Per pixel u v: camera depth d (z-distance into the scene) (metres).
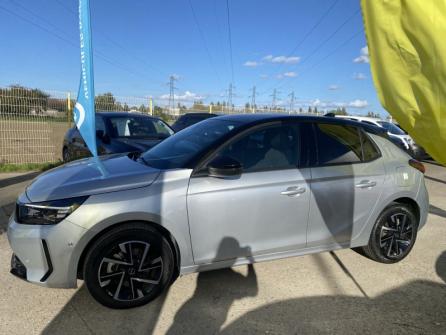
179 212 3.10
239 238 3.36
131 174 3.17
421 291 3.59
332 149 3.81
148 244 3.09
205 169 3.24
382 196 3.96
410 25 1.78
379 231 4.04
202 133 3.78
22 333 2.76
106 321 2.94
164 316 3.03
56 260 2.86
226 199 3.24
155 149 4.00
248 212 3.33
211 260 3.31
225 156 3.22
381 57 1.93
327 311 3.19
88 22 4.36
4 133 9.70
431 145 1.92
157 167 3.36
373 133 4.17
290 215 3.52
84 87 4.42
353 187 3.79
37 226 2.88
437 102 1.77
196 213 3.16
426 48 1.75
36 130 10.16
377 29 1.91
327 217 3.71
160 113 16.31
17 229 2.95
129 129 7.62
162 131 8.04
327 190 3.65
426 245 4.79
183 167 3.23
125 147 6.68
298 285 3.60
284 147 3.60
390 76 1.92
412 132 1.95
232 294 3.39
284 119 3.71
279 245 3.54
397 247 4.17
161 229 3.15
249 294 3.40
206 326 2.92
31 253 2.91
